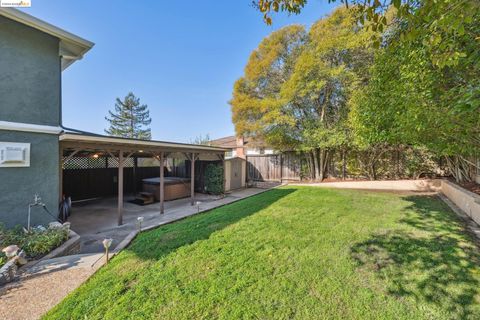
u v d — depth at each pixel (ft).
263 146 51.57
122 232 18.04
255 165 52.49
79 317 7.43
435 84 12.34
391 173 40.11
